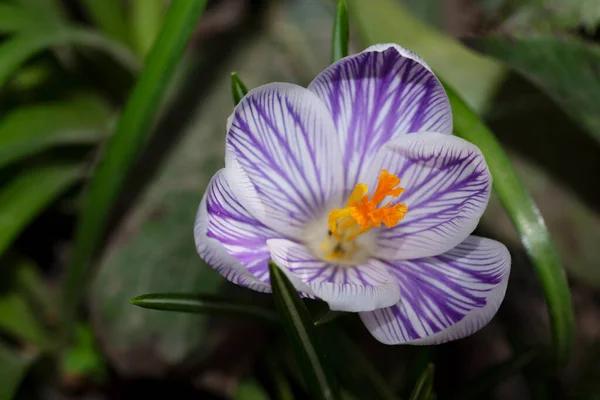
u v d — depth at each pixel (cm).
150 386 53
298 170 43
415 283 43
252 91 41
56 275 55
